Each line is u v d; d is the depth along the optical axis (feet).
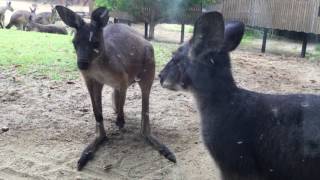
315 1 10.67
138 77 4.74
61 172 4.11
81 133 4.90
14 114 5.31
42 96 5.96
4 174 4.06
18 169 4.13
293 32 12.35
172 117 5.46
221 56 3.14
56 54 8.22
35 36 10.69
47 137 4.77
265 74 7.89
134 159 4.36
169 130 5.08
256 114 3.02
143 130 4.77
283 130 2.91
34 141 4.66
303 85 7.28
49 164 4.24
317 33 10.70
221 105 3.12
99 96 4.57
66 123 5.14
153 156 4.42
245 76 7.57
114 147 4.56
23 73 6.87
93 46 4.10
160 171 4.18
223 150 3.10
